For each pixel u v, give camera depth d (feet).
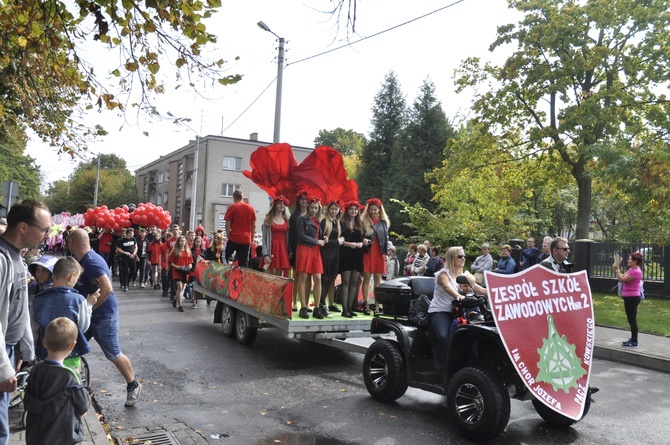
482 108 79.97
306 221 26.58
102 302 18.19
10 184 55.42
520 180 89.56
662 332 37.32
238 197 34.76
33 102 23.29
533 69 73.77
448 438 17.49
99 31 14.97
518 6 74.54
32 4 15.33
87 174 241.35
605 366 30.40
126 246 58.18
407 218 129.49
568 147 73.87
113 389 22.02
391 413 19.95
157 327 36.40
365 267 28.73
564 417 18.76
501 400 16.87
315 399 21.53
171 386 22.66
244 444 16.48
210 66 15.85
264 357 28.73
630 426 19.36
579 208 77.30
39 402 11.43
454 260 20.47
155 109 16.33
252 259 35.04
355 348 25.50
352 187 34.27
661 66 68.33
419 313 21.11
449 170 81.76
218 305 35.45
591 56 68.64
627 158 56.03
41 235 11.59
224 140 161.38
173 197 189.67
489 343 18.86
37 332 16.96
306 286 26.89
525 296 18.30
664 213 59.21
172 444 16.21
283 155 33.55
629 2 68.18
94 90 16.15
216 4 14.85
